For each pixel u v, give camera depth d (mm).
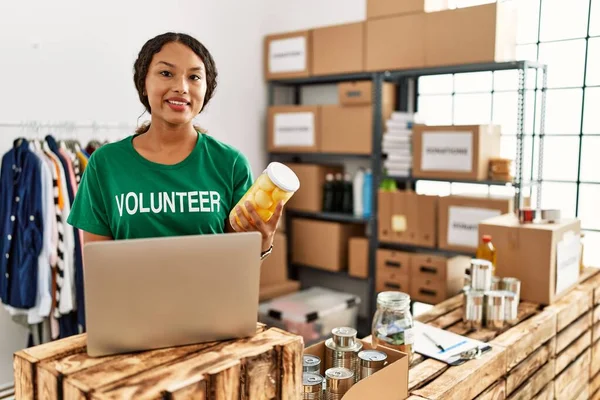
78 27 3133
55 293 2740
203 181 1236
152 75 1162
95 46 3217
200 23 3762
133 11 3391
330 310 3619
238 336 1084
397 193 3562
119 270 955
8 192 2686
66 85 3096
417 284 3484
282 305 3650
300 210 4098
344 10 4438
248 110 4148
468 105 4102
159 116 1176
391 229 3609
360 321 4176
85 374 940
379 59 3559
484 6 3096
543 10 3918
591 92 3738
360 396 1279
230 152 1287
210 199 1236
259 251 1062
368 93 3623
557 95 3883
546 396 2125
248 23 4078
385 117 3678
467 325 2010
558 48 3867
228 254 1031
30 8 2916
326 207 4023
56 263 2715
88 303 957
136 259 962
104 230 1238
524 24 4008
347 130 3762
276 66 4137
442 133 3322
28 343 2926
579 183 3830
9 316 2932
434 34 3295
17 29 2871
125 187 1185
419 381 1546
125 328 991
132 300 980
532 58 3998
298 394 1103
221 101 3939
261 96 4242
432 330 1940
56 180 2703
